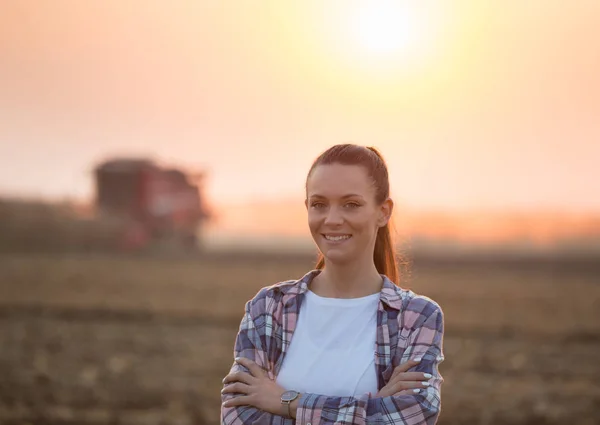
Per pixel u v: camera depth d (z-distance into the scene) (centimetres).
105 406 963
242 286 2944
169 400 1005
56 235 5219
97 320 1878
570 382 1198
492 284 3403
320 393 302
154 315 1969
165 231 5509
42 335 1609
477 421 913
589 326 1928
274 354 313
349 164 308
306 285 319
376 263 338
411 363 297
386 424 288
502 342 1633
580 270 4659
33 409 921
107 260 4575
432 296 2653
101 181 5472
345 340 307
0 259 4291
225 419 307
